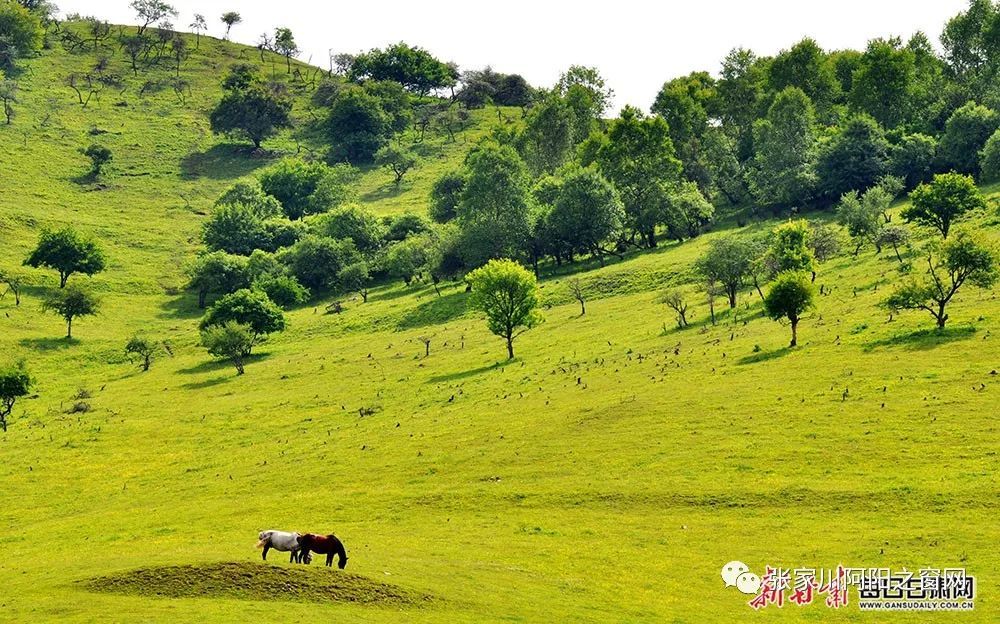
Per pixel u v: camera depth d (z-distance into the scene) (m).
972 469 80.25
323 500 94.88
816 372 111.88
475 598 59.44
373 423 127.50
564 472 94.38
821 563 68.12
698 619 59.66
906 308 125.38
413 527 84.00
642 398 113.94
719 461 90.38
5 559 84.31
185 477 114.25
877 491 79.00
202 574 58.12
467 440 110.19
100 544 87.69
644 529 78.31
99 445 132.12
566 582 65.75
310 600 56.16
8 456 129.25
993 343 110.00
